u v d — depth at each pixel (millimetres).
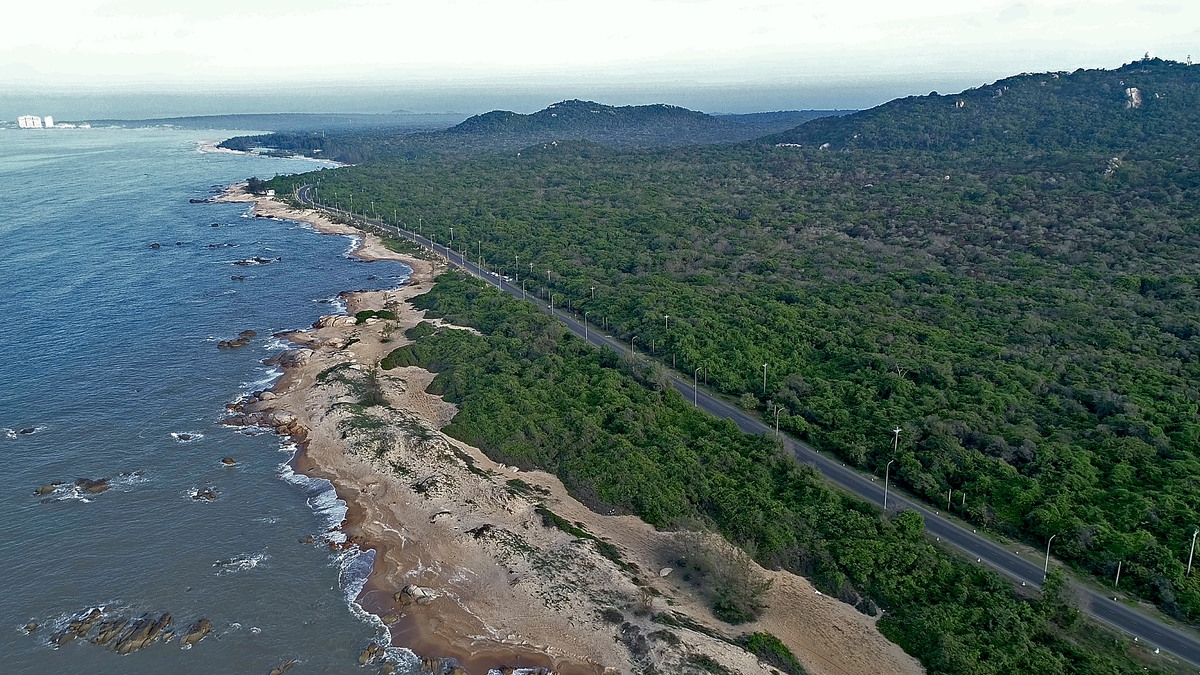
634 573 88750
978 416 118312
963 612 79312
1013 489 100000
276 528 98875
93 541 94250
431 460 112688
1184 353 140625
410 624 82125
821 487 102938
